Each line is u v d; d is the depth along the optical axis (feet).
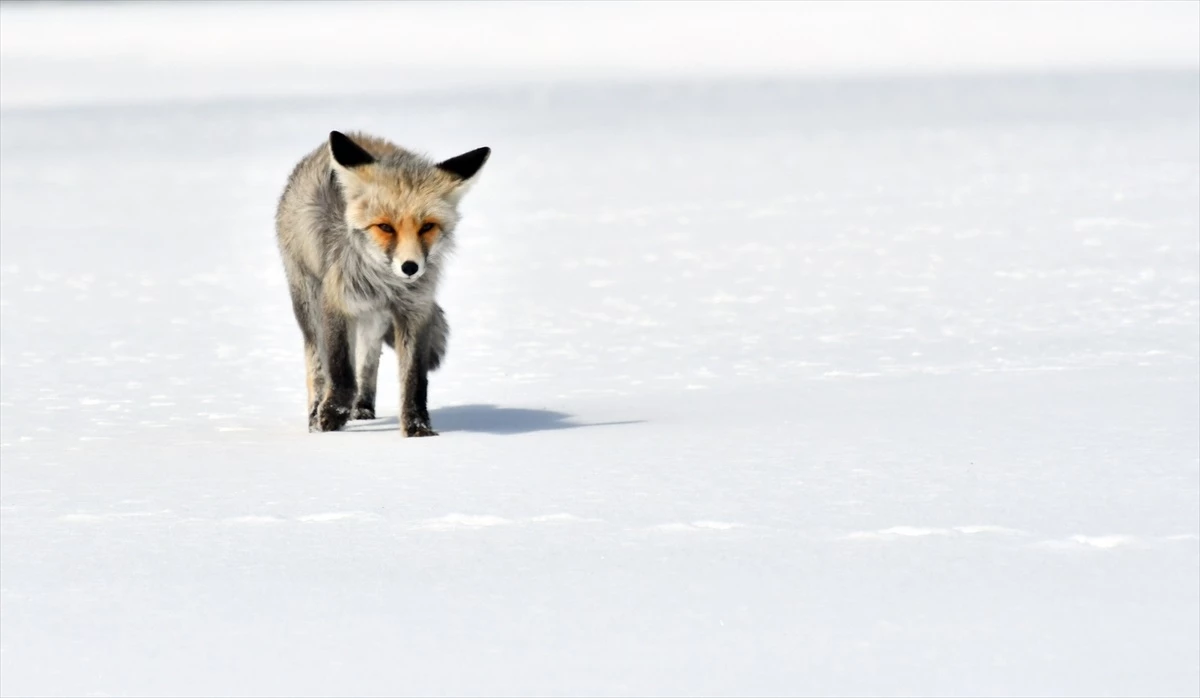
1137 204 92.07
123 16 463.42
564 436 38.34
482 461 34.86
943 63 231.50
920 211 95.04
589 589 24.07
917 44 276.62
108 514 30.01
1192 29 281.54
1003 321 57.77
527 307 67.41
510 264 81.71
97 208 112.16
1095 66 213.87
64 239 96.68
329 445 38.09
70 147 156.25
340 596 23.97
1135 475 31.27
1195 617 22.11
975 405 40.78
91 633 22.35
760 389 45.96
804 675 20.12
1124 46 251.39
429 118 169.07
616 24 360.07
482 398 46.75
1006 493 29.91
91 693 19.93
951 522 27.71
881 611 22.68
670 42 300.40
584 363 53.26
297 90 209.77
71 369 53.67
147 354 57.21
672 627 22.15
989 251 77.36
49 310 69.21
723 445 35.94
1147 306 59.36
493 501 30.30
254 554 26.63
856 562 25.29
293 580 24.94
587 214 102.06
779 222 93.81
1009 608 22.70
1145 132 134.31
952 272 71.31
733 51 275.39
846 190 107.96
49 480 33.68
